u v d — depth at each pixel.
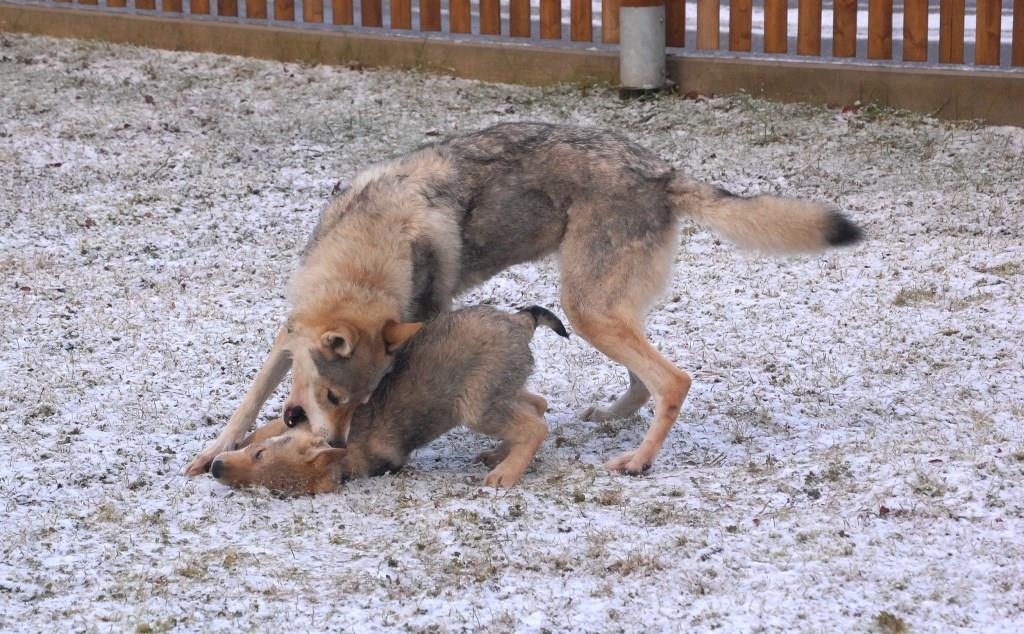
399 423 8.62
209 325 11.55
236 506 7.93
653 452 8.73
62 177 15.91
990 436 8.71
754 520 7.55
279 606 6.54
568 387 10.46
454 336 8.55
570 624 6.31
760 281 12.76
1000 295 11.88
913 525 7.39
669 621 6.33
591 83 19.20
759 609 6.42
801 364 10.64
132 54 21.16
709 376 10.47
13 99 18.66
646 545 7.22
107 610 6.50
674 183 9.19
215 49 21.34
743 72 18.55
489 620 6.36
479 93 19.22
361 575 6.90
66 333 11.25
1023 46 17.27
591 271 8.95
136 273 12.92
